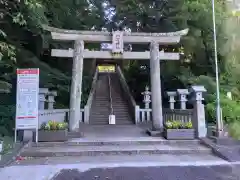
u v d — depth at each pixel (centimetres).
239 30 986
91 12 1360
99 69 2361
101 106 1333
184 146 620
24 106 625
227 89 930
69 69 1253
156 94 785
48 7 943
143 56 805
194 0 1025
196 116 689
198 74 1091
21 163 493
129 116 1233
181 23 1027
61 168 458
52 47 1037
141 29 1284
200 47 1033
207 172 442
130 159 525
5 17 756
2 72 863
